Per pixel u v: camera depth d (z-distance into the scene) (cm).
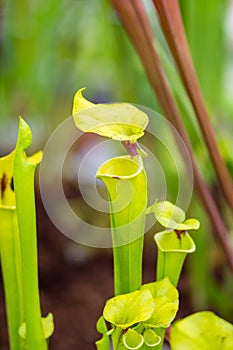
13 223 85
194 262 168
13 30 201
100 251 218
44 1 192
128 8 98
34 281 82
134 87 174
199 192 105
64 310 188
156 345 80
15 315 87
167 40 93
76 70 233
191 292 182
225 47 145
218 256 189
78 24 210
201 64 131
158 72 99
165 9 91
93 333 177
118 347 79
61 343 172
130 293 78
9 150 248
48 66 214
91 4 196
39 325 83
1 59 212
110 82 246
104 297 195
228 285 184
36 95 221
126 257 80
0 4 201
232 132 193
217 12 128
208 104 138
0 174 84
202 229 157
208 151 98
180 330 88
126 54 168
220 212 174
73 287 200
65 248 219
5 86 219
